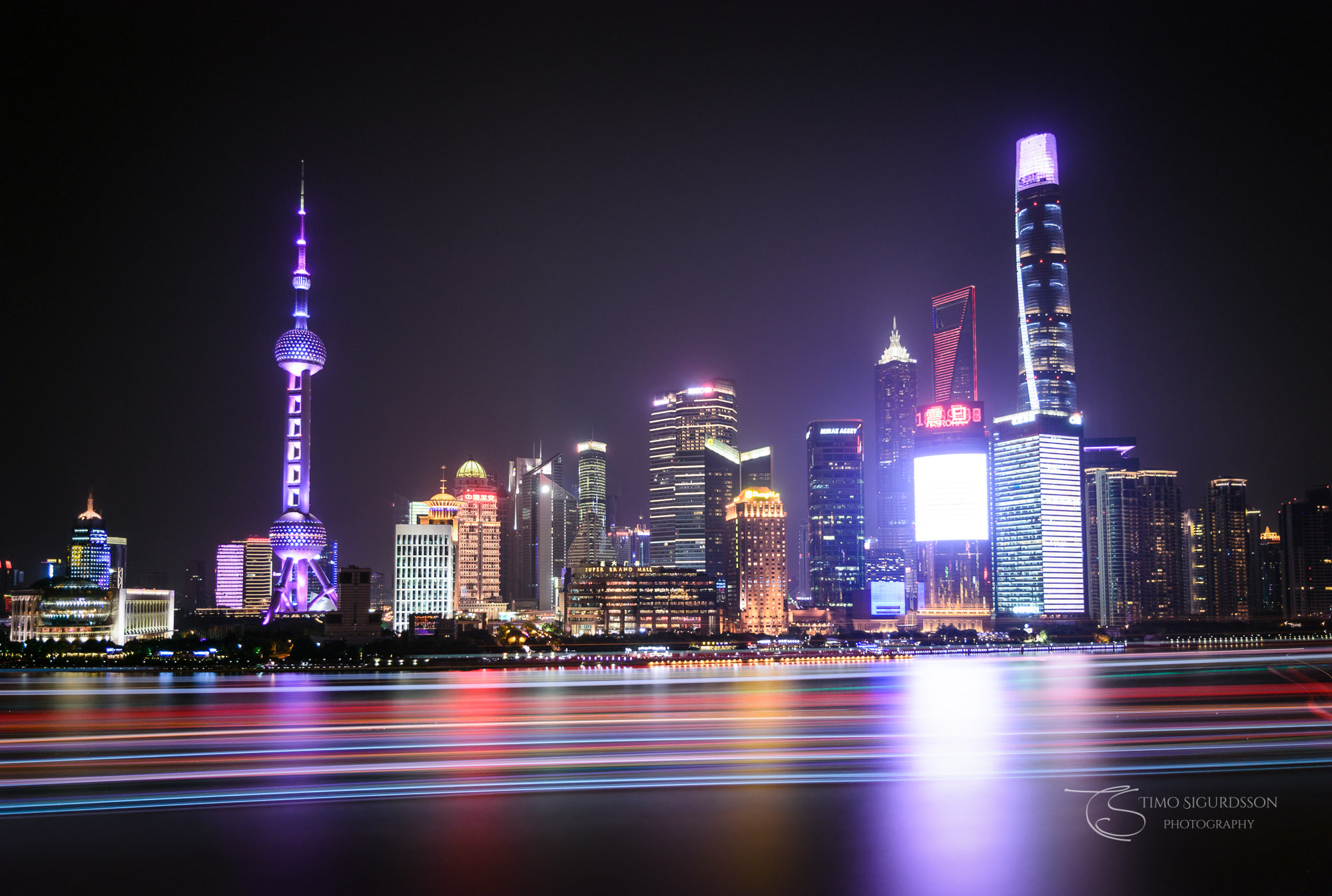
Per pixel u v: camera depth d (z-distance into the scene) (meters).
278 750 125.94
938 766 115.06
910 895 75.88
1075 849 86.25
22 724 155.12
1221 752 122.81
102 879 77.88
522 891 76.50
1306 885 78.50
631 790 103.62
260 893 75.69
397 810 96.06
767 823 92.56
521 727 149.12
